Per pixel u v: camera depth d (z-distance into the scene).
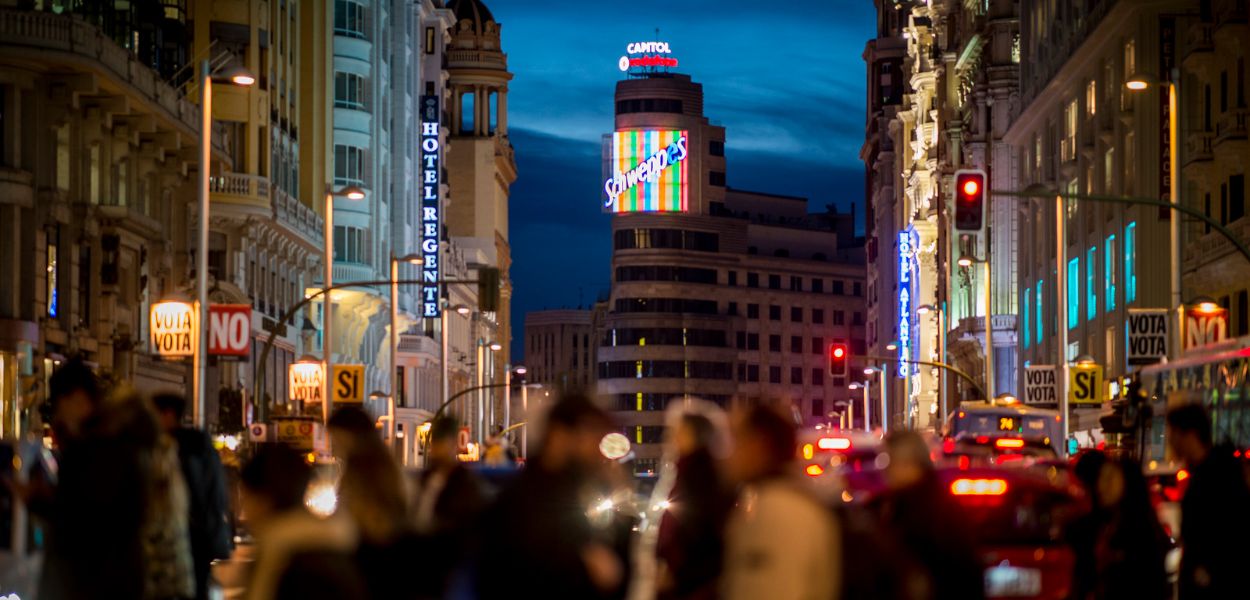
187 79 94.06
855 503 25.73
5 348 65.31
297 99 116.69
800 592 12.74
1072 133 118.88
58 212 70.06
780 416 13.60
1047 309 124.62
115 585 17.38
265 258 105.81
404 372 159.38
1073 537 23.45
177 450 22.78
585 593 13.97
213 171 90.38
